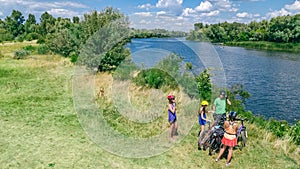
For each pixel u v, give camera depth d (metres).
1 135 8.05
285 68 32.09
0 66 19.81
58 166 6.51
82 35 19.19
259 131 8.71
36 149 7.27
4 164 6.54
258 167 6.78
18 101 11.45
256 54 46.22
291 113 16.36
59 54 25.08
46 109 10.42
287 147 7.77
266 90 21.45
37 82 14.81
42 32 64.62
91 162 6.71
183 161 6.91
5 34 56.50
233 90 13.54
